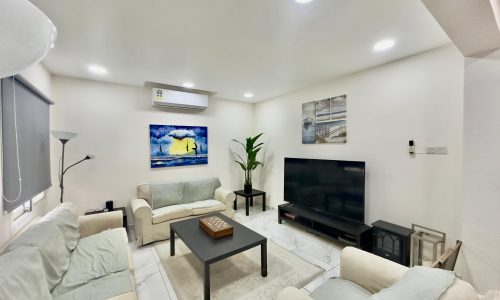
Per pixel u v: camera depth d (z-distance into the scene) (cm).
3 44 69
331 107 328
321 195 317
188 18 171
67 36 197
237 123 473
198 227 250
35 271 125
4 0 59
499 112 154
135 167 359
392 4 155
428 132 231
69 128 309
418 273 101
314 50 229
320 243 291
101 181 333
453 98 214
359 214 272
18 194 184
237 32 193
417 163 240
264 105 464
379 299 89
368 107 283
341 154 317
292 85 353
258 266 238
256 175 486
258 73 298
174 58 248
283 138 419
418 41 210
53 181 299
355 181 275
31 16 67
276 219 382
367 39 205
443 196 222
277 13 165
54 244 161
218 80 329
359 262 147
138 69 281
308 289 204
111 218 245
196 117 420
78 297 139
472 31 133
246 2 152
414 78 240
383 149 269
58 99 301
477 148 164
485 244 161
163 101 354
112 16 168
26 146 201
